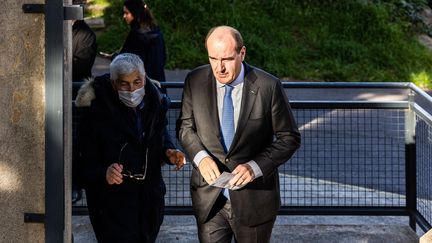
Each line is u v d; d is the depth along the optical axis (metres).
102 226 3.68
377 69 12.93
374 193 6.22
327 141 7.59
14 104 2.81
